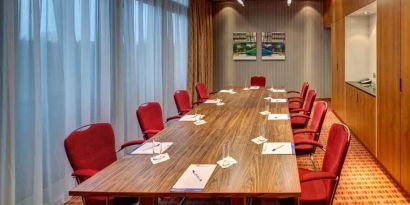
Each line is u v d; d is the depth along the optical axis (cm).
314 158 508
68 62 384
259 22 1044
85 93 414
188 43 865
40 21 336
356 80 724
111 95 484
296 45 1041
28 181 329
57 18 360
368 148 540
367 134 543
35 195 330
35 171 330
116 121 489
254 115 427
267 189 198
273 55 1052
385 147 443
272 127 357
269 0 1039
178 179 218
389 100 423
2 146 294
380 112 464
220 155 265
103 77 449
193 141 309
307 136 416
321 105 389
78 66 405
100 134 292
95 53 441
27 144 327
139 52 570
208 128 359
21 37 319
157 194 199
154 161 255
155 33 652
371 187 404
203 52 958
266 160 250
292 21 1038
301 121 488
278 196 194
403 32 371
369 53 716
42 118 353
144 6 603
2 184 296
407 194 376
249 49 1052
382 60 453
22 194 327
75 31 399
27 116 326
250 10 1044
